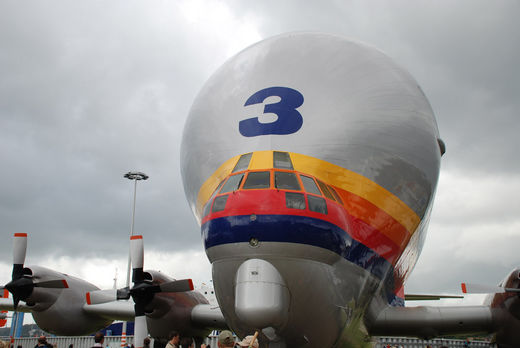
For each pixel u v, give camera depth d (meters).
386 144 11.66
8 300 15.74
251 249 8.25
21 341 27.53
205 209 9.41
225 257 8.45
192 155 12.83
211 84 13.94
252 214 8.41
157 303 12.73
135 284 12.44
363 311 10.86
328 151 10.84
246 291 7.90
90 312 14.97
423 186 12.65
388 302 12.88
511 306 11.59
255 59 13.19
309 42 13.37
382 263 11.29
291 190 8.98
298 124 11.17
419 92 13.64
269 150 10.64
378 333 12.96
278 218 8.35
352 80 12.31
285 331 8.69
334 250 8.88
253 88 12.24
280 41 13.65
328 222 8.88
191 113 13.98
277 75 12.27
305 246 8.35
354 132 11.34
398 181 11.78
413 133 12.38
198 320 13.54
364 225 10.59
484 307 12.38
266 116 11.38
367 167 11.20
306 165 10.41
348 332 10.38
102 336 8.49
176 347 7.76
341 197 10.42
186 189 13.52
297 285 8.30
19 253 13.89
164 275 13.05
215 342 24.94
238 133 11.58
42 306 14.37
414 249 14.02
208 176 11.79
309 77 12.13
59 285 13.97
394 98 12.47
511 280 11.57
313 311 8.70
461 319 12.25
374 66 13.02
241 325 8.80
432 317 12.38
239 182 9.31
